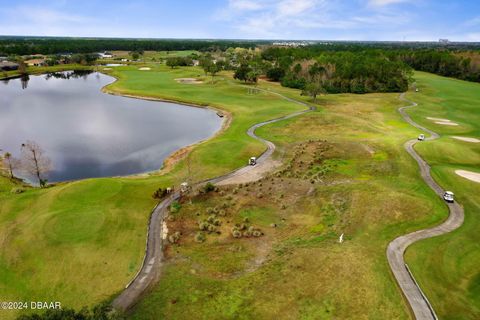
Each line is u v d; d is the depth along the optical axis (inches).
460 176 2202.3
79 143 3095.5
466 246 1489.9
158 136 3344.0
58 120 3848.4
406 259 1386.6
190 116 4116.6
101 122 3811.5
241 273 1333.7
